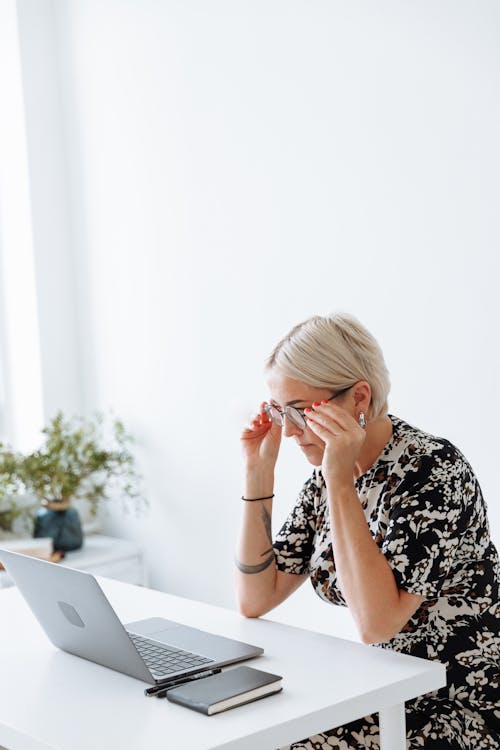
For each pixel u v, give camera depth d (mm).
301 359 1891
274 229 3326
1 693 1617
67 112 4141
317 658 1739
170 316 3771
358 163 3031
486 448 2752
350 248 3080
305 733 1479
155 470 3918
